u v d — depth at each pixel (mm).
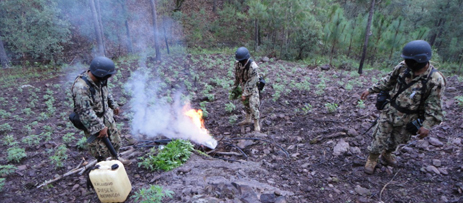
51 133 6238
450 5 20484
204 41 23859
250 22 22062
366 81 10312
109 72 3439
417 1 22203
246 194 3359
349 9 21641
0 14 16531
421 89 3152
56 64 17969
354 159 4289
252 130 5879
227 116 6898
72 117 3541
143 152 5000
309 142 5059
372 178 3805
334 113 6418
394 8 21500
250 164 4355
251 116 6156
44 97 9617
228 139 5504
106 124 3855
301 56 17906
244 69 5398
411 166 3973
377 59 16766
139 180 4043
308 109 6820
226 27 25469
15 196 3891
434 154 4223
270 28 18469
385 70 14195
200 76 11664
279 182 3818
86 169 4492
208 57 16281
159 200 3180
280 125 6008
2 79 13609
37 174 4500
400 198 3367
